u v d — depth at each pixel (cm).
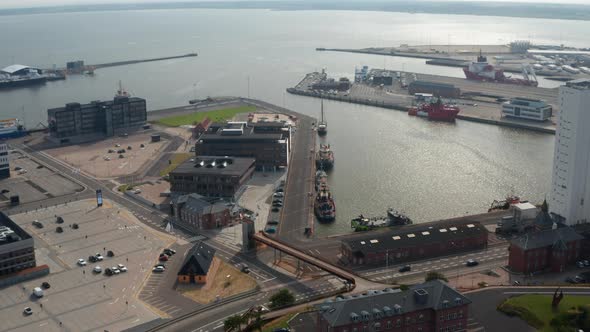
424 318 19050
